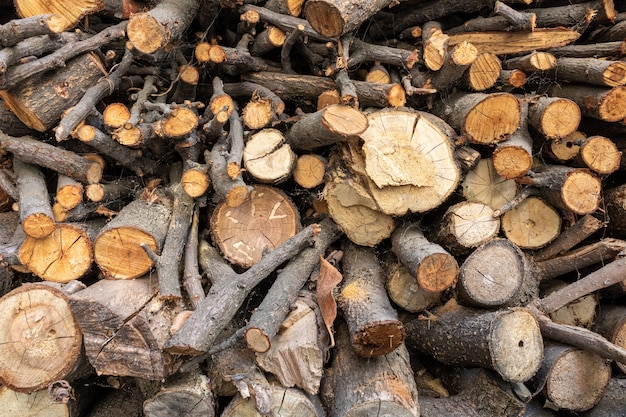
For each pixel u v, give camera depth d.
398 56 3.42
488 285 2.89
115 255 2.84
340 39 3.30
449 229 3.02
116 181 3.37
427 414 2.91
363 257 3.27
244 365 2.69
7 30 2.63
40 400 2.76
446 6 3.75
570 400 2.92
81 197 3.07
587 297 3.36
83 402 2.97
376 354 2.70
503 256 2.93
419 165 3.01
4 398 2.73
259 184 3.26
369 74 3.55
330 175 3.22
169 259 2.84
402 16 3.89
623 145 3.67
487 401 2.92
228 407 2.65
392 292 3.13
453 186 3.04
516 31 3.59
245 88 3.64
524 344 2.77
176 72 3.55
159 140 3.17
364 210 3.20
